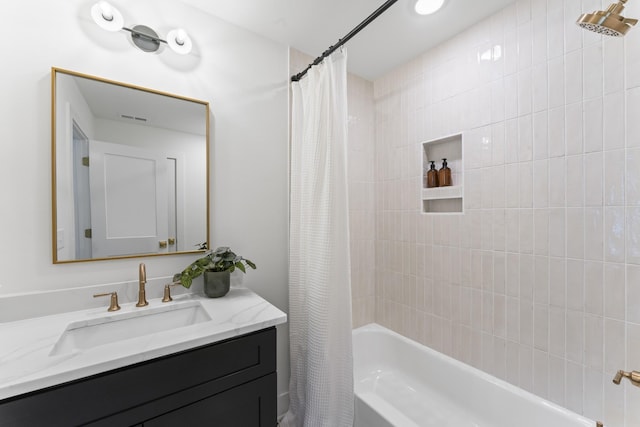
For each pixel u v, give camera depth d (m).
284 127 1.79
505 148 1.51
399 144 2.13
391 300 2.20
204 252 1.50
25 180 1.10
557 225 1.33
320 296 1.42
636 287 1.12
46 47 1.13
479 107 1.62
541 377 1.39
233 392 1.03
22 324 1.04
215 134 1.55
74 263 1.19
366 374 2.06
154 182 1.37
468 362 1.70
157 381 0.88
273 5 1.47
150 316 1.22
